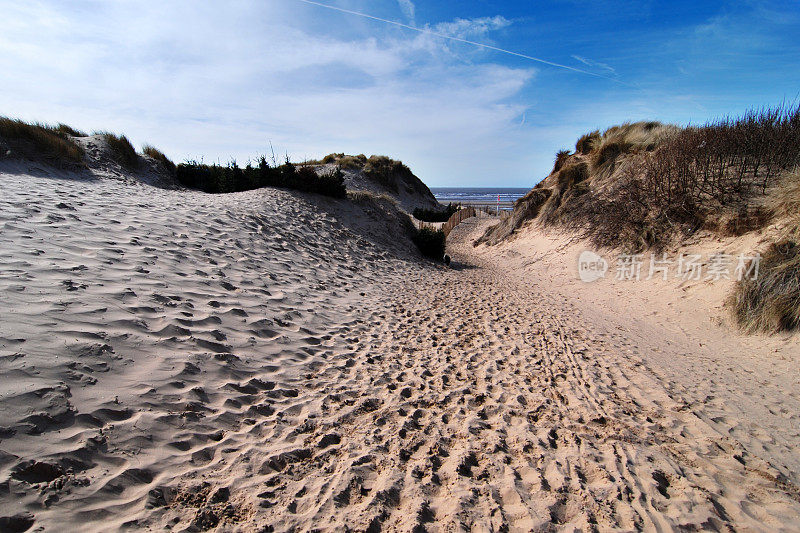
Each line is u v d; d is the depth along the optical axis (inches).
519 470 107.9
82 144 515.5
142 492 86.6
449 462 111.0
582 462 112.6
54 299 140.8
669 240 361.7
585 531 86.0
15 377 100.3
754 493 103.5
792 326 206.1
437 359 191.3
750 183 334.0
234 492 92.6
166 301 171.3
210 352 149.0
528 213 668.1
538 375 178.1
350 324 228.5
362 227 524.7
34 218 212.5
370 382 159.9
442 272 473.7
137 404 110.7
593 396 158.4
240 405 128.3
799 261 221.6
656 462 114.6
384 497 95.0
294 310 220.7
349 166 1200.8
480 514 90.4
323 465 106.4
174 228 274.8
